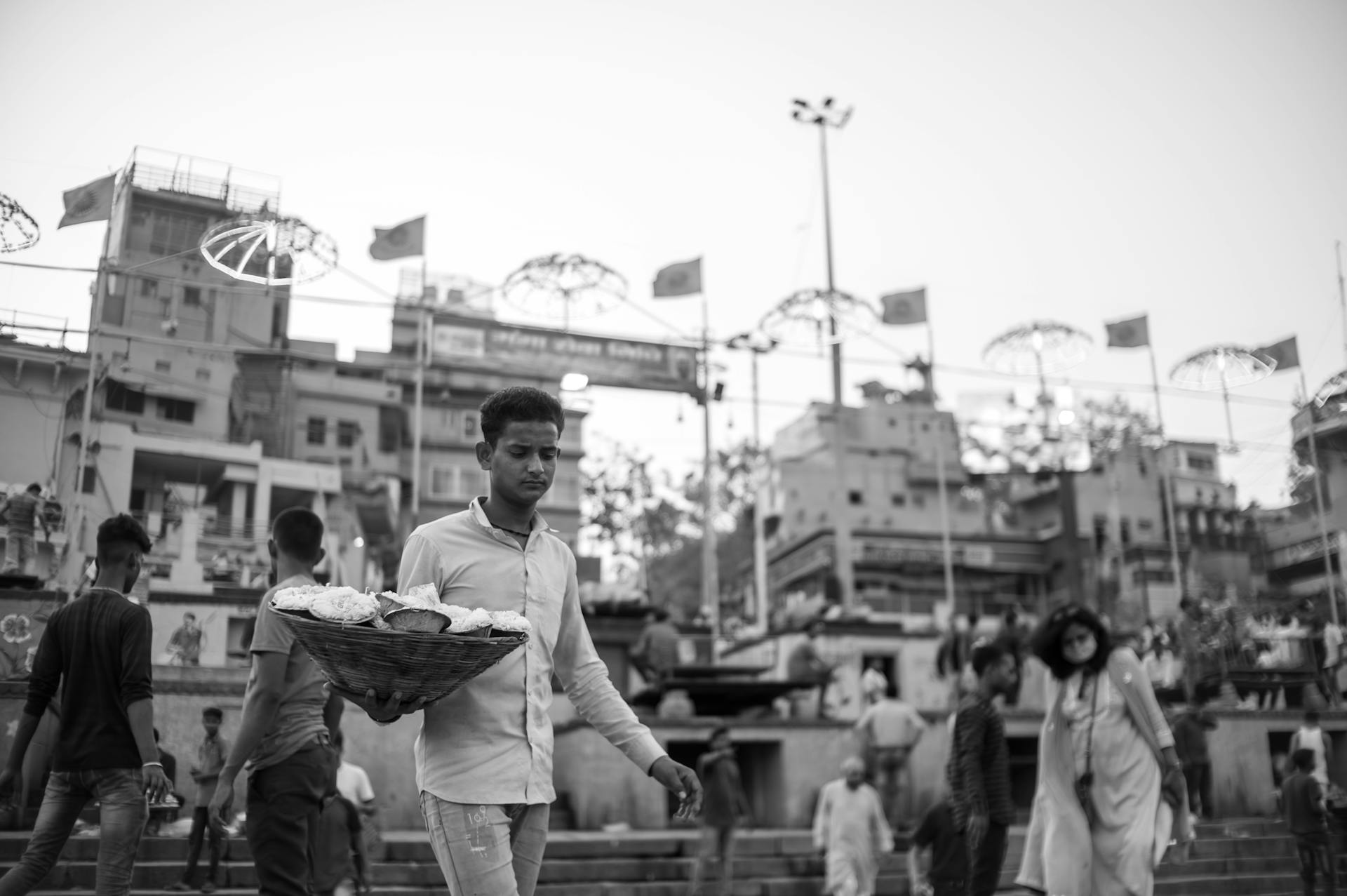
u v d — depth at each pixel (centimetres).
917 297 1902
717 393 1947
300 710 519
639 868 1207
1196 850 1383
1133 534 3456
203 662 1341
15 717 930
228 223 1230
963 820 759
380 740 1409
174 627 1347
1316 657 1961
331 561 2034
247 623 1344
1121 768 651
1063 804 662
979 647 791
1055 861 655
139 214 1348
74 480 1166
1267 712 1786
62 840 511
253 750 507
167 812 1055
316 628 324
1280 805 1579
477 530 382
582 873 1191
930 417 4831
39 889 902
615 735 401
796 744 1631
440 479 3697
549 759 379
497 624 339
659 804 1516
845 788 1141
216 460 1936
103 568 536
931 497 4694
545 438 388
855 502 4634
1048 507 4653
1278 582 2259
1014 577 4553
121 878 500
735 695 1786
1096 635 665
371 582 2547
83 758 504
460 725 359
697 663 2220
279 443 2634
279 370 2620
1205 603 2261
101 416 1241
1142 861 636
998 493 4791
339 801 805
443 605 335
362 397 3509
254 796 514
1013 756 1866
